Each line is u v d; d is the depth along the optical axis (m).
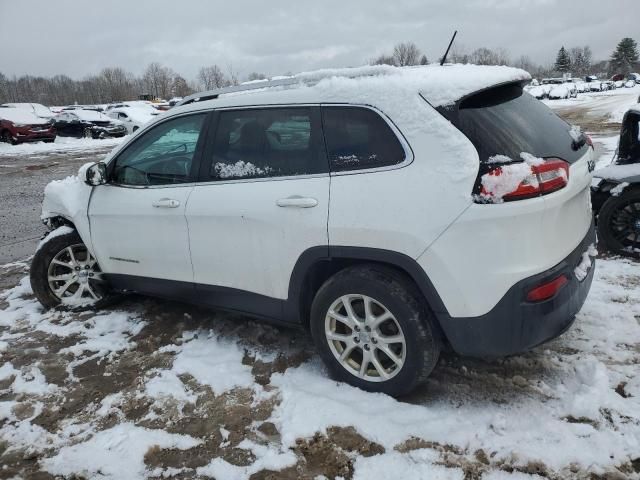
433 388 3.17
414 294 2.86
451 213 2.65
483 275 2.64
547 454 2.56
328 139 3.08
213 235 3.50
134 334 4.10
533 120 3.04
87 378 3.54
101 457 2.77
